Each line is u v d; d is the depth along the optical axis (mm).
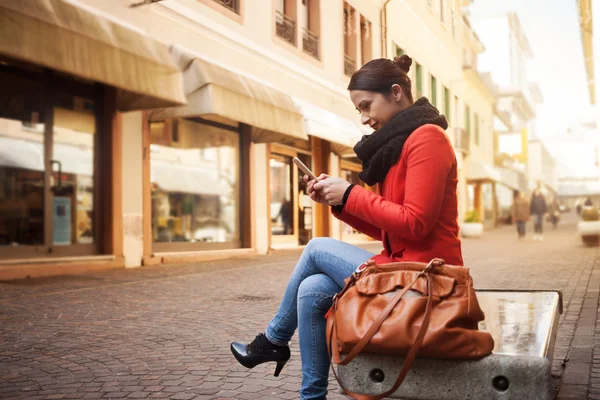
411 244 2232
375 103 2322
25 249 8922
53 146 9438
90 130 10125
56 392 3387
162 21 11133
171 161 11938
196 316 5828
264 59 14508
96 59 8195
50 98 9430
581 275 9133
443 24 29922
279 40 15289
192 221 12523
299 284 2477
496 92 42656
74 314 5852
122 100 10445
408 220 2105
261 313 6008
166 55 9672
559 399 2965
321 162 18234
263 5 14570
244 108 11344
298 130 13344
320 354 2373
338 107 18812
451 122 30969
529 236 25969
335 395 3240
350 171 20500
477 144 37406
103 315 5828
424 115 2258
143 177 11016
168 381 3615
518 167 54625
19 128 8930
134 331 5098
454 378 1916
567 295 6938
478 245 18859
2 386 3498
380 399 1991
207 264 11367
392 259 2258
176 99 9547
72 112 9805
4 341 4672
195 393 3369
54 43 7609
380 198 2199
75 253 9758
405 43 24312
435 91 28281
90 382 3590
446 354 1866
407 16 24734
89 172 10086
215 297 7066
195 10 12070
